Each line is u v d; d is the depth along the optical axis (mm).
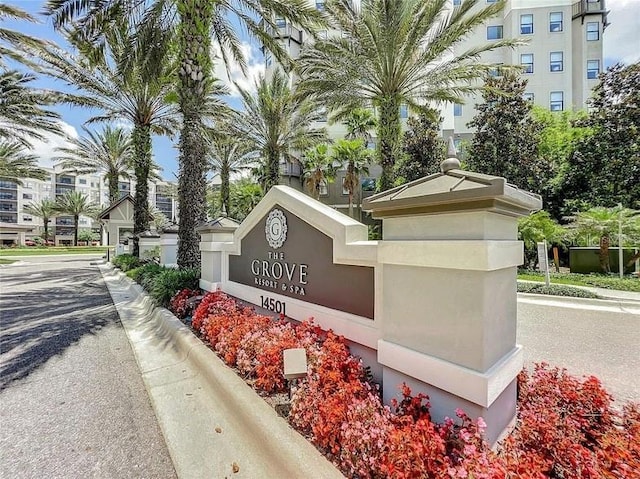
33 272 14695
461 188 1966
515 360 2234
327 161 23078
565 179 16422
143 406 3096
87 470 2273
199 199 8117
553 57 23656
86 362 4152
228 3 8180
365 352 2873
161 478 2193
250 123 15781
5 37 10594
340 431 1993
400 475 1615
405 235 2342
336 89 11141
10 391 3408
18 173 20250
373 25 9906
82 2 7297
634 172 14258
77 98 12930
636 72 14289
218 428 2676
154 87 11539
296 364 2578
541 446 1826
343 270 3131
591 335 5566
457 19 9836
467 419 1882
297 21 8656
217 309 4621
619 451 1707
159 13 8086
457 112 24891
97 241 63000
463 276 2006
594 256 12859
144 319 6223
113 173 23375
